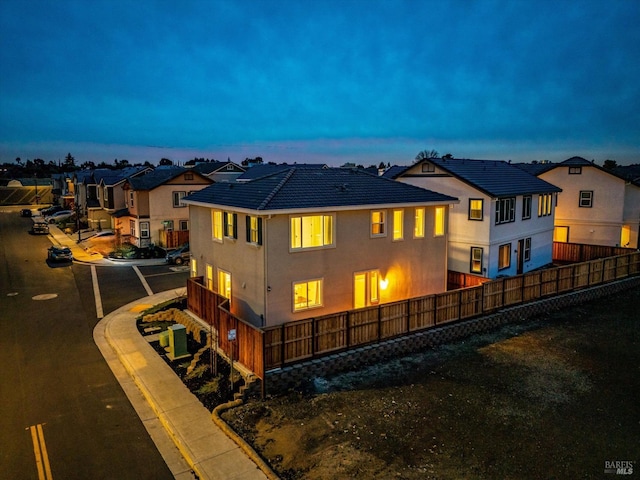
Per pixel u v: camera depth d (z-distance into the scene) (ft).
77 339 62.18
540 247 100.89
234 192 67.72
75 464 34.50
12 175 447.01
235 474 32.83
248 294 59.72
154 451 36.42
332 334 50.78
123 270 109.81
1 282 96.27
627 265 87.86
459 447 36.09
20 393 46.19
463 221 86.84
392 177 97.76
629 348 57.21
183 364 52.80
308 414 41.37
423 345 57.67
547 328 65.26
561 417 40.68
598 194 110.11
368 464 33.91
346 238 61.82
